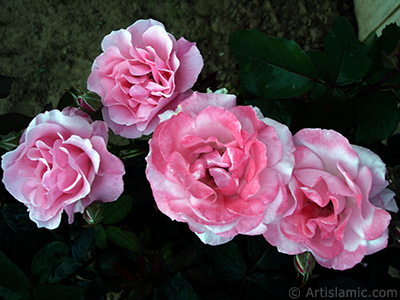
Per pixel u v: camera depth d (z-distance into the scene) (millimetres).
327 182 161
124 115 222
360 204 155
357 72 242
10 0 516
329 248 167
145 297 284
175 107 223
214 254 258
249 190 152
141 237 318
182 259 263
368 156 166
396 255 259
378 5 378
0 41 514
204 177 165
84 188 197
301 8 457
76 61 497
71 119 199
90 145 194
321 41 453
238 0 474
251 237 259
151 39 215
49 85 500
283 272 266
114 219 268
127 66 217
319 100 250
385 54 226
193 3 484
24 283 220
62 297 232
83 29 499
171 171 152
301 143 168
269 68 246
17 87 504
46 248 237
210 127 156
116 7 494
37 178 199
